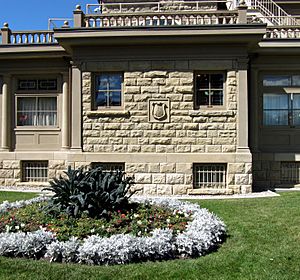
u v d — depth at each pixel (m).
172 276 5.00
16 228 6.38
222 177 13.05
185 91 12.98
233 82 12.92
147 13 13.38
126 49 13.11
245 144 12.84
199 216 7.16
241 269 5.24
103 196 7.10
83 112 13.23
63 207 7.21
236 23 12.77
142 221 6.71
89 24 13.58
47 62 14.79
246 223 7.82
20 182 14.84
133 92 13.11
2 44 14.47
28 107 15.21
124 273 5.06
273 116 14.70
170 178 12.91
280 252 5.90
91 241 5.60
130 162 13.01
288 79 14.66
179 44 12.95
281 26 14.41
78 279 4.91
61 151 14.78
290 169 14.52
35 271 5.12
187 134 12.96
